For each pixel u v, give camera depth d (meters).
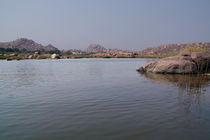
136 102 10.02
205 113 8.08
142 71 27.94
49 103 9.98
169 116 7.74
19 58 98.06
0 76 23.30
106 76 22.69
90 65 47.28
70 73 26.91
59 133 6.23
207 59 23.50
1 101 10.48
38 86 15.61
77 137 5.93
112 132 6.27
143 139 5.77
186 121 7.18
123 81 18.11
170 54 41.66
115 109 8.80
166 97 11.06
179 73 23.22
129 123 7.04
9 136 6.05
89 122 7.17
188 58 24.12
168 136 5.95
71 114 8.12
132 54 141.38
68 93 12.55
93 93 12.48
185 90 13.04
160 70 24.48
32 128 6.66
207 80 17.53
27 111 8.59
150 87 14.51
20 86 15.68
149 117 7.66
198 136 5.94
